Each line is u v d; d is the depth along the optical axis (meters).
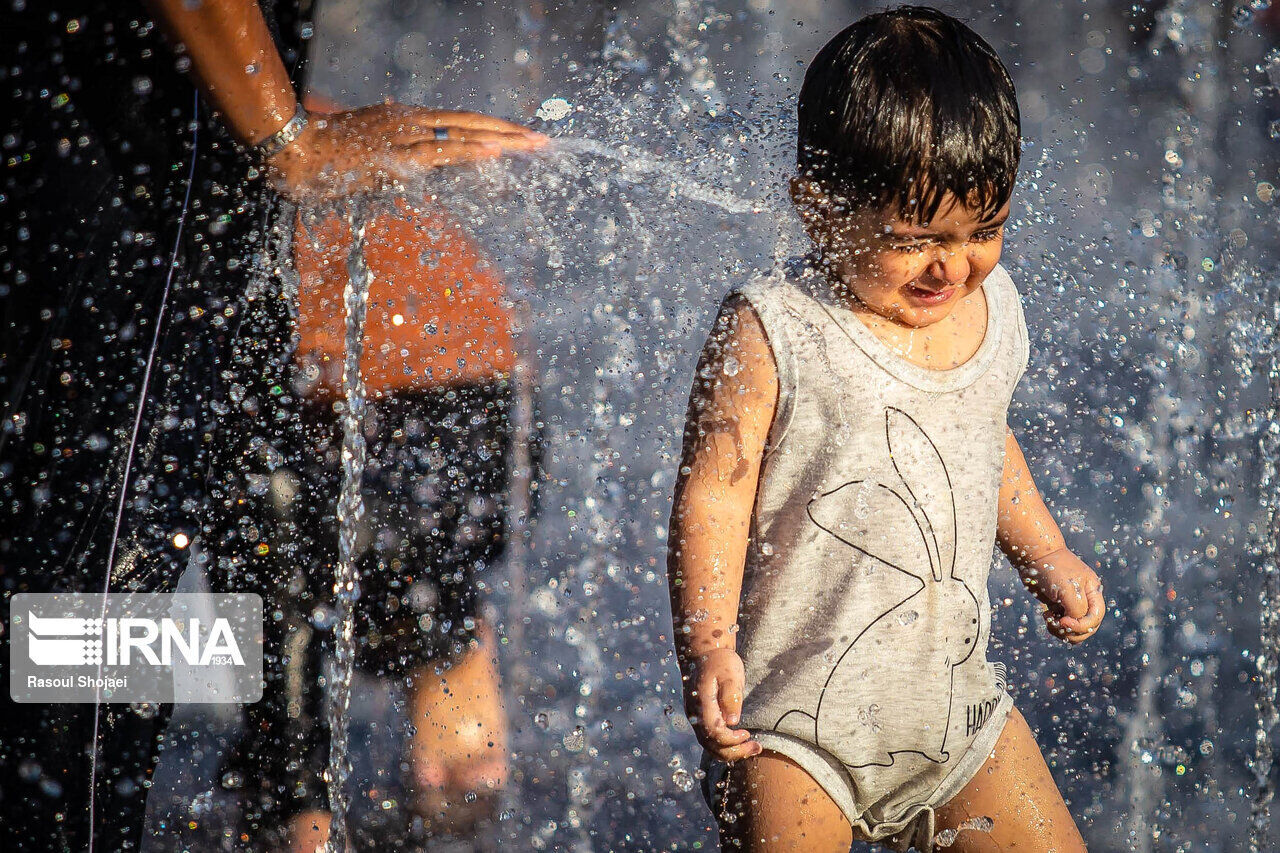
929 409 4.12
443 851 4.57
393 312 4.70
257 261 4.41
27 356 3.89
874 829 4.21
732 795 4.02
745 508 4.08
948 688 4.16
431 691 4.82
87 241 3.94
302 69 4.70
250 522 4.59
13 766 3.84
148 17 3.92
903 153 3.80
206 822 4.59
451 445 4.85
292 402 4.61
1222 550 6.06
